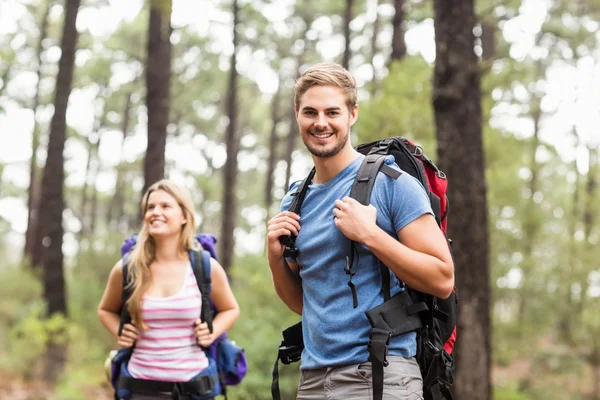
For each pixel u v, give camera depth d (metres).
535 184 17.03
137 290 4.04
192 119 34.00
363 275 2.50
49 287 12.63
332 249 2.54
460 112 6.72
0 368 10.80
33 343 10.96
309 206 2.69
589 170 20.42
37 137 26.98
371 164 2.55
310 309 2.62
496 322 13.41
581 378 13.20
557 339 13.98
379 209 2.49
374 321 2.41
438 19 6.84
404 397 2.43
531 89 24.59
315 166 2.71
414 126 10.29
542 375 13.09
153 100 11.63
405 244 2.46
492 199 12.88
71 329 11.43
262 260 9.88
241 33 26.44
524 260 13.51
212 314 4.14
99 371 11.60
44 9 25.41
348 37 18.53
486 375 6.62
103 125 35.12
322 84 2.54
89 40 26.25
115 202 41.16
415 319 2.50
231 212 20.19
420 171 2.65
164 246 4.15
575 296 13.63
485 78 11.83
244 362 4.29
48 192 13.01
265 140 38.38
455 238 6.66
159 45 11.74
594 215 15.36
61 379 10.58
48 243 12.78
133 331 4.06
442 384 2.57
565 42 23.83
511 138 12.71
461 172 6.70
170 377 4.02
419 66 10.67
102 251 19.30
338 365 2.50
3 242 34.88
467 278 6.63
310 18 27.88
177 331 4.07
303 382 2.66
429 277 2.37
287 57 29.45
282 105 34.28
